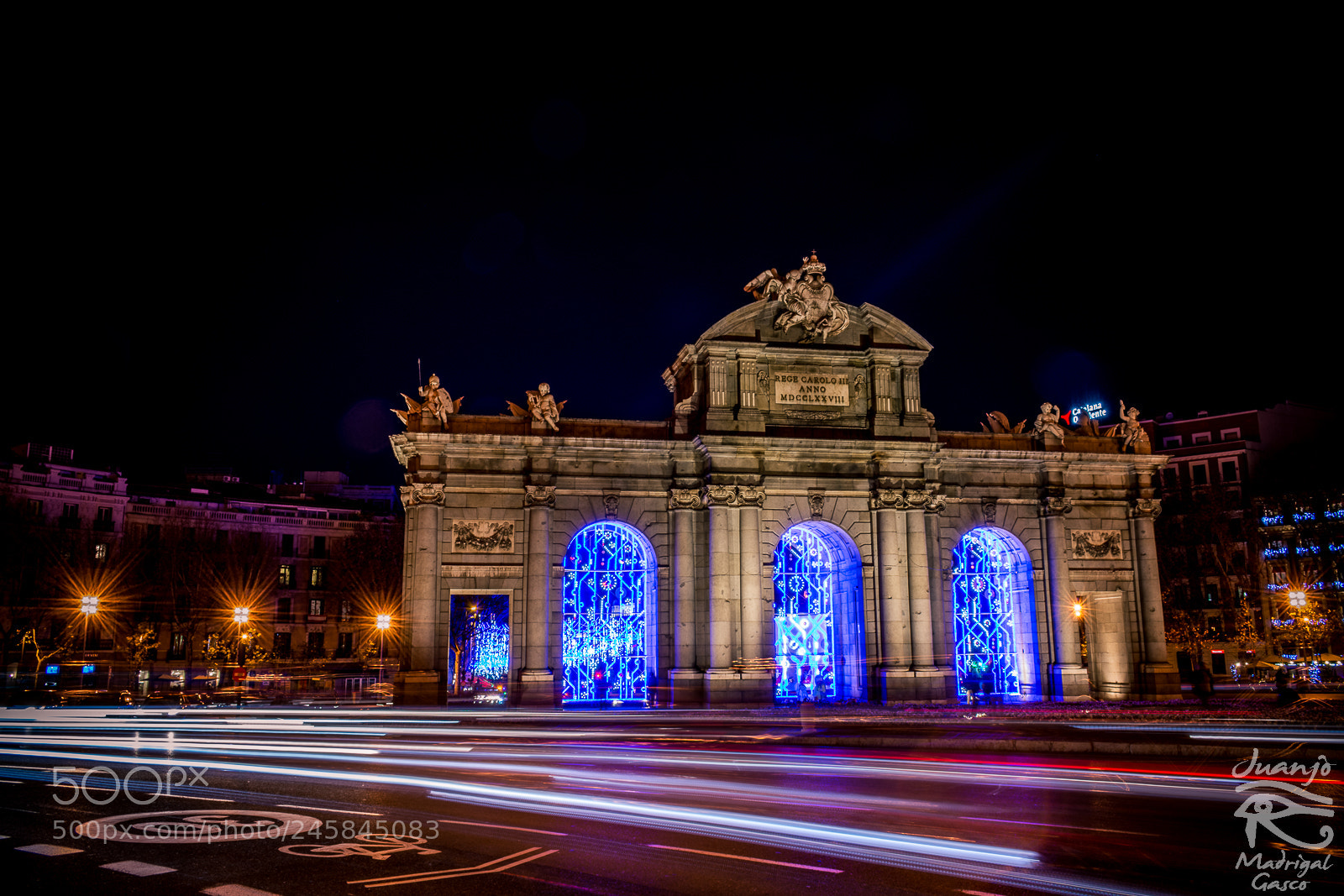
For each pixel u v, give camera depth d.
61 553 81.00
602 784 19.78
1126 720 35.62
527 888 11.35
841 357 51.00
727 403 49.25
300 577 100.00
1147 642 53.50
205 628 88.56
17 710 48.12
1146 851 13.33
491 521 47.06
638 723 36.34
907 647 49.22
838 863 12.59
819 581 53.78
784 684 52.34
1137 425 56.53
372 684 81.50
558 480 48.22
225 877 11.80
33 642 79.38
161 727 35.28
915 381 51.81
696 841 13.99
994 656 54.75
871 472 50.81
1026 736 27.91
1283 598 75.56
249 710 46.41
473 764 23.25
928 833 14.54
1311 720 34.19
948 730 31.34
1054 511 53.41
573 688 48.44
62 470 85.62
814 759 24.47
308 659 97.31
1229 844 13.78
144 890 11.12
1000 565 55.53
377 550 96.06
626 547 50.81
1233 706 42.06
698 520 49.31
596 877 11.87
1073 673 51.84
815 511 49.94
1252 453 87.62
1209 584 83.25
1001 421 56.03
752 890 11.23
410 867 12.34
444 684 45.19
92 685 77.81
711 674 46.50
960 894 11.04
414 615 45.16
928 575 50.16
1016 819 15.73
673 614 48.34
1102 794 18.36
